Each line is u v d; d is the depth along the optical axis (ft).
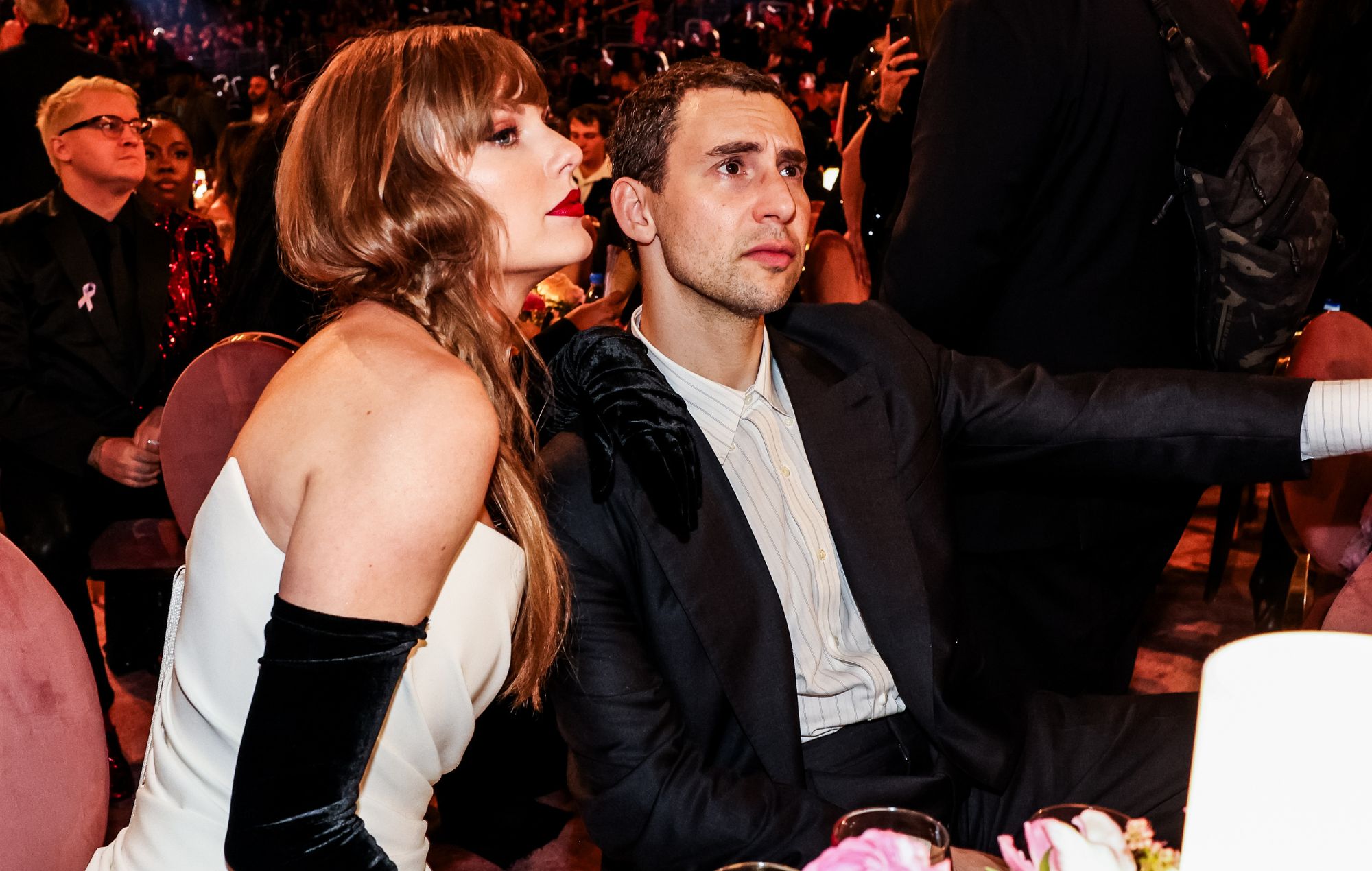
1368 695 2.08
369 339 3.61
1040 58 6.13
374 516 3.27
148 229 10.20
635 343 4.75
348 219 3.79
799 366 5.22
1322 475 6.61
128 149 9.80
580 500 4.58
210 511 3.71
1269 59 18.07
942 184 6.32
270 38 53.06
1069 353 6.59
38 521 8.75
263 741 3.21
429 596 3.41
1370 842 2.02
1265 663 2.38
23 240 9.67
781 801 4.44
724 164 4.70
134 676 10.78
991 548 6.51
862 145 9.45
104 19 49.39
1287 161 6.10
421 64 3.84
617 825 4.49
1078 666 6.75
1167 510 6.61
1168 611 11.19
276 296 7.38
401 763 3.94
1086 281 6.48
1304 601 7.75
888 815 2.89
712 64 4.89
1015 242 6.52
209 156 25.22
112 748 8.61
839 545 4.99
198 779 3.90
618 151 4.99
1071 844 2.53
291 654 3.23
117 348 9.79
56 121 9.73
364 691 3.24
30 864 4.08
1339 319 6.52
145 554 9.04
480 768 7.98
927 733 4.89
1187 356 6.82
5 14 28.45
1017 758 4.99
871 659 5.04
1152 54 6.24
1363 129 8.83
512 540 4.17
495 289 4.00
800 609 4.93
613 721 4.49
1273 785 2.08
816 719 4.94
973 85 6.25
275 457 3.51
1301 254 6.16
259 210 7.39
